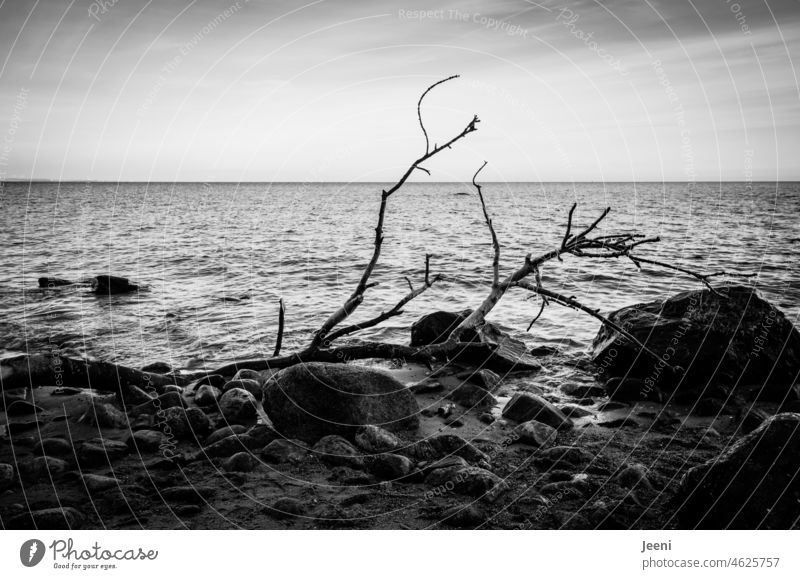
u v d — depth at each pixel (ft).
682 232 109.40
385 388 19.40
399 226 128.57
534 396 20.54
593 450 17.63
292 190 480.64
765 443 13.52
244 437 17.65
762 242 90.22
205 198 330.95
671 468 16.24
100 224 136.46
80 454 16.38
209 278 61.57
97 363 22.08
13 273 65.36
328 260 74.59
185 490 14.71
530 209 209.26
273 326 39.83
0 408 20.52
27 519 13.28
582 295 49.34
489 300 22.36
